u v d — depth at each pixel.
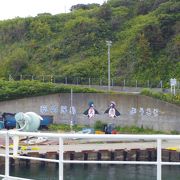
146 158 44.53
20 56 89.62
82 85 74.50
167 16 85.81
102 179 26.09
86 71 81.62
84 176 28.05
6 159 7.27
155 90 66.50
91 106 62.06
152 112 58.88
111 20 96.31
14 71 87.00
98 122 61.50
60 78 79.88
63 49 91.31
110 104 61.28
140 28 87.38
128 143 47.75
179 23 84.38
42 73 84.31
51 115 62.94
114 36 91.62
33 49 94.25
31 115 23.17
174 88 63.12
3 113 62.16
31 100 63.47
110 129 59.28
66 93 63.03
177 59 77.88
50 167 35.50
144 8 97.00
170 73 75.69
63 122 62.75
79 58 87.19
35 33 99.88
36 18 104.62
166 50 80.44
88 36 92.38
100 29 93.81
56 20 103.06
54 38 96.50
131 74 78.31
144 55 80.25
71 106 62.69
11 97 63.59
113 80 77.19
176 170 24.98
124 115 60.62
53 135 6.68
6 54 95.56
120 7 102.12
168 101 58.06
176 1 91.12
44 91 63.44
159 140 6.25
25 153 38.12
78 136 6.52
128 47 84.56
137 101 59.94
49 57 90.12
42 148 41.88
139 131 58.97
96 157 43.84
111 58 84.19
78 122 62.44
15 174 36.00
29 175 35.09
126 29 92.50
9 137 7.96
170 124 57.75
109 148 45.09
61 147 6.66
